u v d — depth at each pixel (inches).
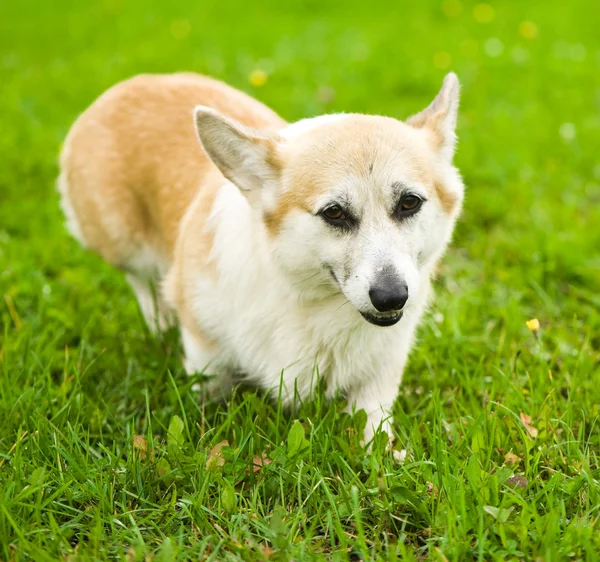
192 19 573.0
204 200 172.6
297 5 612.1
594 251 240.1
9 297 201.0
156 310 195.9
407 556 122.8
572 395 167.2
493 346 191.0
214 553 122.9
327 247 144.7
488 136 326.3
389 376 167.6
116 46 498.6
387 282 136.7
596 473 143.9
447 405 175.3
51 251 241.9
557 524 124.9
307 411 162.6
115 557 126.2
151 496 139.9
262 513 136.0
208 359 172.4
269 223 150.1
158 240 198.5
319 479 138.3
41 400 160.9
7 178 293.3
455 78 159.3
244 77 420.2
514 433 153.9
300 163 146.1
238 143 148.4
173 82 203.3
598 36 493.0
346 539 128.1
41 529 127.6
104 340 195.5
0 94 400.8
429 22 546.3
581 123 347.9
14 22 574.9
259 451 150.6
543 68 427.5
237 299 161.2
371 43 488.4
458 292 222.1
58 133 331.0
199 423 164.9
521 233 253.6
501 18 545.0
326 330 158.7
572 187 285.1
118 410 169.5
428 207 146.7
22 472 137.6
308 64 444.1
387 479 139.3
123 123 199.2
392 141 145.9
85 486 137.8
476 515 129.3
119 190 197.2
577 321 205.2
